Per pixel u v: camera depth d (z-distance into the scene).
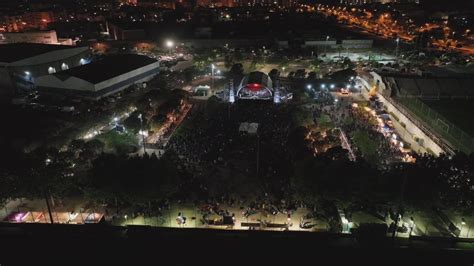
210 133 73.94
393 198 43.53
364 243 39.09
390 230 44.00
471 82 94.12
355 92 103.88
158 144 69.81
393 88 92.75
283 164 60.78
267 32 199.50
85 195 48.72
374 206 45.97
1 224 42.59
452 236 42.06
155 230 41.31
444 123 70.69
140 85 105.00
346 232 44.00
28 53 114.62
